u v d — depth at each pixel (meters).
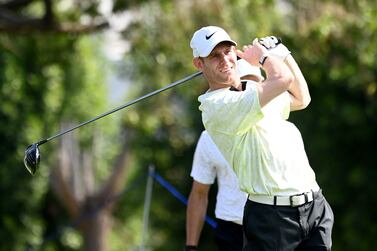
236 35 45.19
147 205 33.00
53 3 46.81
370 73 52.25
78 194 74.75
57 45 52.72
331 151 61.25
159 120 56.94
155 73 48.06
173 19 46.50
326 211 18.56
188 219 24.56
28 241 62.66
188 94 51.84
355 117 58.19
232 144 18.25
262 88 17.59
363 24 48.84
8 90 59.53
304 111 61.25
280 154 18.12
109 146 84.69
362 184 60.25
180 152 73.19
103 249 75.50
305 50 48.88
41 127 62.06
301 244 18.44
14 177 60.84
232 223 23.31
